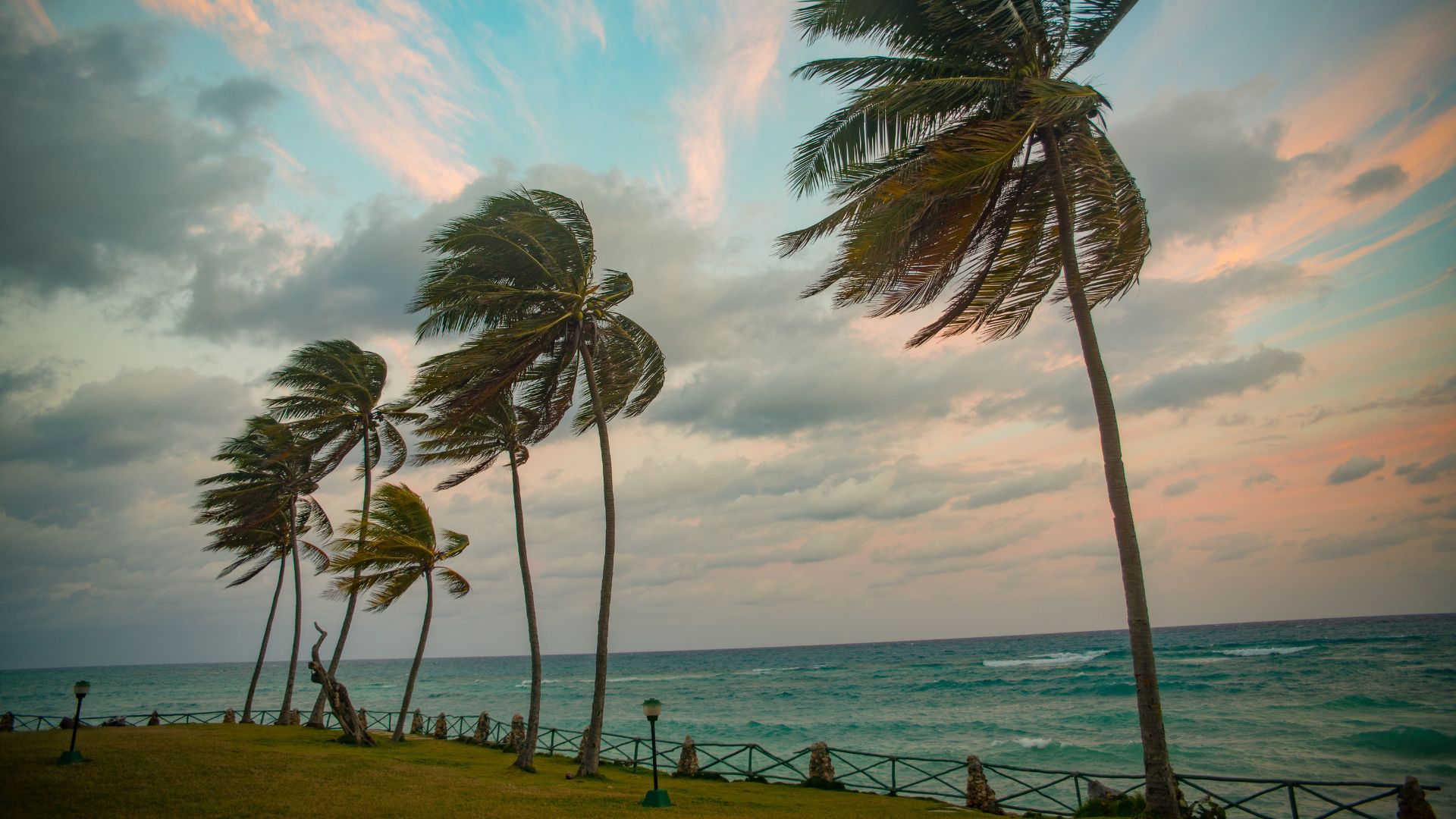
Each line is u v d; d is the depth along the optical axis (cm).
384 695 8362
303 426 2614
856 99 1095
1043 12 1127
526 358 1720
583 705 6222
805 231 1230
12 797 1096
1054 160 1142
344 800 1138
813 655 17550
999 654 11350
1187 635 14475
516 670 15938
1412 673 4597
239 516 2902
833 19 1145
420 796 1196
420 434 1695
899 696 5694
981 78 1090
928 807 1291
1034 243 1293
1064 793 2320
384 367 2727
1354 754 2542
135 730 2261
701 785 1568
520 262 1736
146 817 991
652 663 17200
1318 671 5066
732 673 10625
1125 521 1045
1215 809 1020
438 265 1725
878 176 1182
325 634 2270
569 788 1394
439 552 2264
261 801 1108
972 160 1017
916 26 1160
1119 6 1119
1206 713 3628
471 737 2392
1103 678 5738
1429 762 2366
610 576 1681
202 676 17488
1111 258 1247
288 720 2798
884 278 1223
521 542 1917
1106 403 1081
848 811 1213
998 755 2973
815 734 3912
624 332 1847
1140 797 1059
